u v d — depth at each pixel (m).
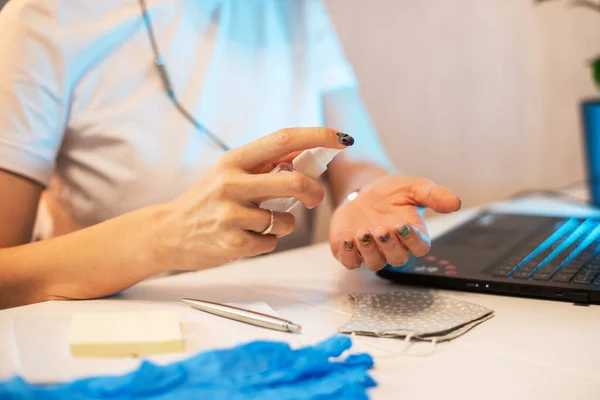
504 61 1.54
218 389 0.40
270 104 1.00
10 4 0.80
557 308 0.58
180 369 0.41
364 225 0.65
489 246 0.73
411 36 1.50
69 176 0.91
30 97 0.78
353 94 1.10
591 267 0.63
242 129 0.97
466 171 1.60
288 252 0.82
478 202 1.61
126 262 0.60
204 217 0.57
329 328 0.54
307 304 0.61
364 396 0.40
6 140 0.75
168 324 0.50
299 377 0.42
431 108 1.55
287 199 0.57
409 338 0.50
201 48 0.94
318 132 0.54
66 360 0.46
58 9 0.81
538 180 1.59
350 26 1.43
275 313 0.57
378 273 0.67
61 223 0.95
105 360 0.46
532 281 0.61
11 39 0.77
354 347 0.49
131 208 0.91
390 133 1.52
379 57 1.48
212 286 0.67
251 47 0.99
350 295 0.62
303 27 1.03
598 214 1.00
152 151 0.90
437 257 0.70
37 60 0.79
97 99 0.88
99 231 0.62
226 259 0.58
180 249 0.59
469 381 0.43
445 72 1.54
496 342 0.50
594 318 0.55
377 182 0.71
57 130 0.83
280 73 1.01
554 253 0.68
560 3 1.46
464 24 1.52
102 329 0.49
